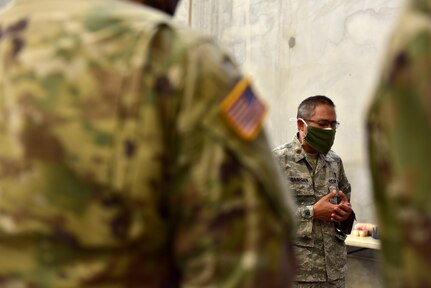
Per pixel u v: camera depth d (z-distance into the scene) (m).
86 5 0.77
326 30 4.30
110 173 0.69
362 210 4.02
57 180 0.70
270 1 4.67
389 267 0.55
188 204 0.69
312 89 4.38
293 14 4.51
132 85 0.70
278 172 0.76
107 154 0.69
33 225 0.70
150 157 0.69
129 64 0.71
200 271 0.68
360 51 4.10
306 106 2.91
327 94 4.27
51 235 0.70
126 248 0.70
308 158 2.93
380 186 0.55
